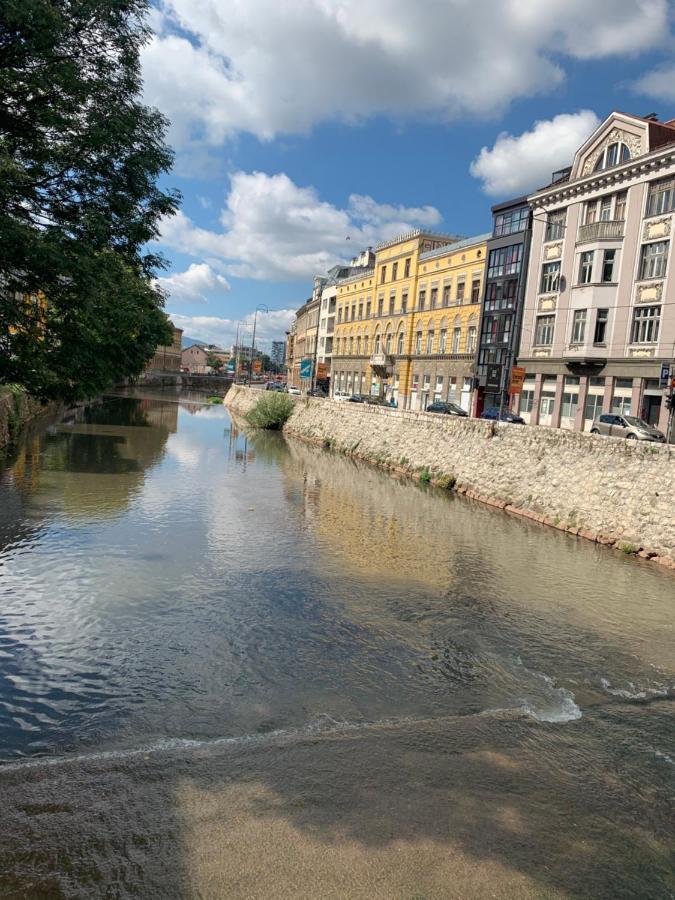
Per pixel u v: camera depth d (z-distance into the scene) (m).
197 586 12.52
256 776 6.37
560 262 38.75
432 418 30.88
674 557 15.91
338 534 17.64
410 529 18.81
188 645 9.78
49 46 8.73
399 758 6.86
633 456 18.81
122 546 15.00
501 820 5.81
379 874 5.00
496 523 20.39
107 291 9.64
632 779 6.66
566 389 38.19
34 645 9.52
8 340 9.43
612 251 35.12
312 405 48.72
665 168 31.89
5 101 9.12
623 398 34.19
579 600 12.98
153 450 33.59
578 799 6.23
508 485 23.55
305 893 4.77
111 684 8.42
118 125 9.16
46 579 12.39
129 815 5.63
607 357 34.97
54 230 8.91
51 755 6.69
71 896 4.62
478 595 12.98
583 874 5.15
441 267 53.66
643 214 33.25
